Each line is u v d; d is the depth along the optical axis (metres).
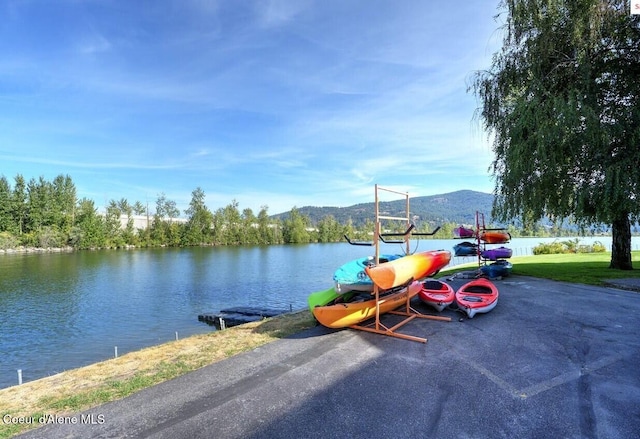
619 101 10.57
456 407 3.34
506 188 12.09
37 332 13.59
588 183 10.43
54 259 44.41
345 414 3.24
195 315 16.14
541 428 2.97
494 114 12.68
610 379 3.91
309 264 39.12
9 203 58.84
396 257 7.54
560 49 11.10
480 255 11.88
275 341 5.55
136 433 3.00
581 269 12.73
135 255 51.72
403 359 4.60
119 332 13.56
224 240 77.69
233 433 2.96
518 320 6.38
